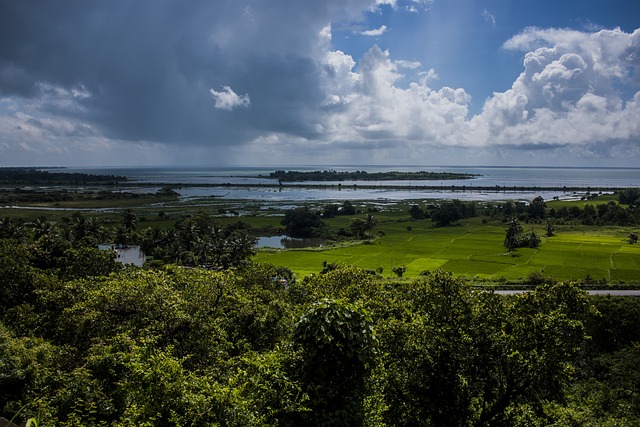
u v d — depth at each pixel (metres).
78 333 27.30
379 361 19.86
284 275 82.75
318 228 155.00
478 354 21.20
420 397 20.88
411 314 24.52
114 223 151.75
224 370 24.28
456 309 22.62
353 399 18.75
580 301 22.00
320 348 18.75
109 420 19.09
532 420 22.00
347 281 36.41
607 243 119.75
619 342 48.25
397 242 130.00
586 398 34.94
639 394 34.69
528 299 22.75
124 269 51.50
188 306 28.48
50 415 15.93
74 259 49.84
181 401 15.05
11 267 40.66
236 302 33.28
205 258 94.62
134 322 26.88
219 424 14.33
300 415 17.52
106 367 21.80
